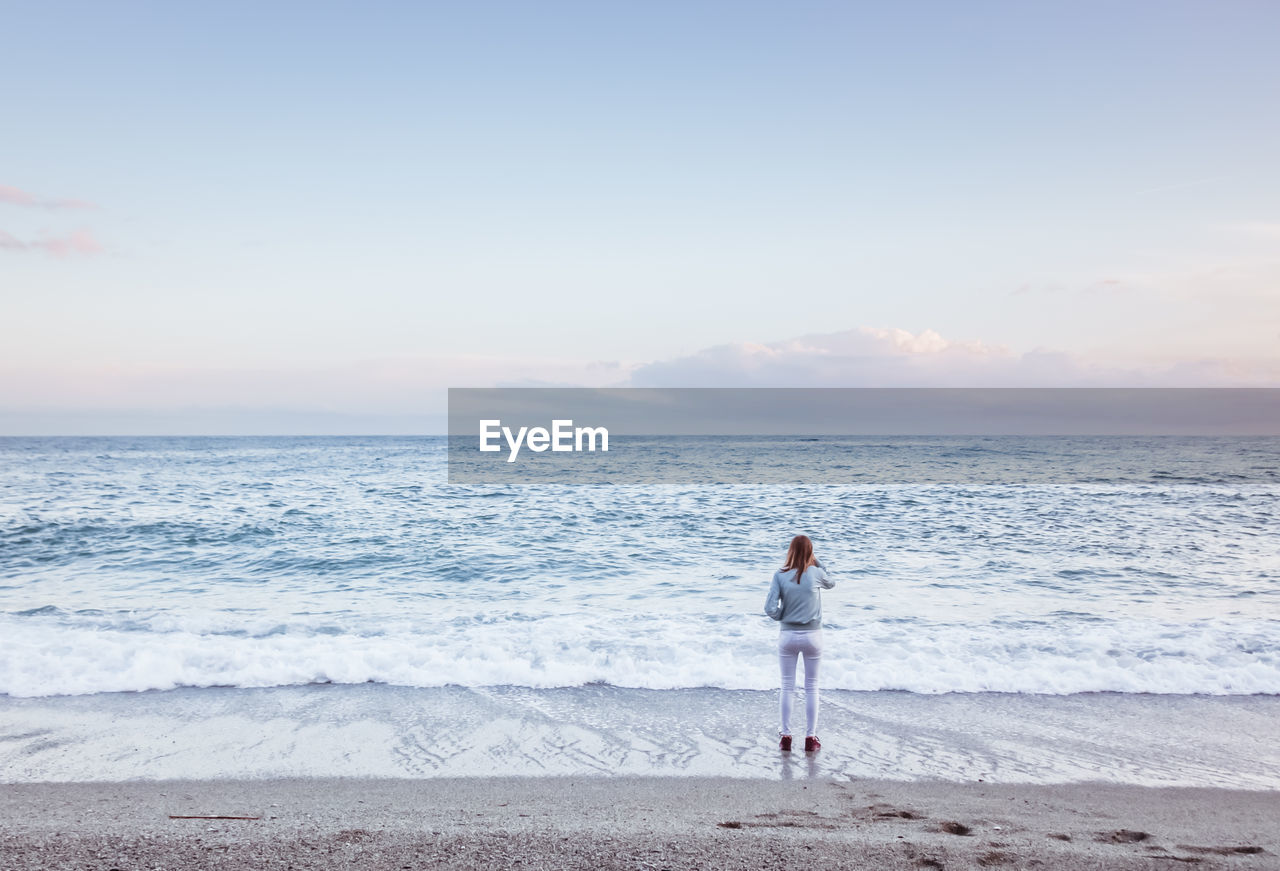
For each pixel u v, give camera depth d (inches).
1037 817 175.9
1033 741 230.5
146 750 218.5
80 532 652.7
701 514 793.6
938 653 321.7
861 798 187.3
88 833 162.1
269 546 608.1
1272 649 325.7
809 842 159.2
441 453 2514.8
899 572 512.7
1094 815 177.9
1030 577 496.4
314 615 398.6
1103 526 706.2
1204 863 152.2
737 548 608.4
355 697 268.7
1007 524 720.3
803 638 225.3
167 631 354.3
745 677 290.2
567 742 227.6
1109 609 411.5
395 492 1012.5
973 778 202.4
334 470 1529.3
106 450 2933.1
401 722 244.1
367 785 194.2
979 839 162.1
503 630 357.7
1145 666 301.3
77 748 219.8
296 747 221.8
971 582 482.3
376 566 541.3
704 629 361.7
